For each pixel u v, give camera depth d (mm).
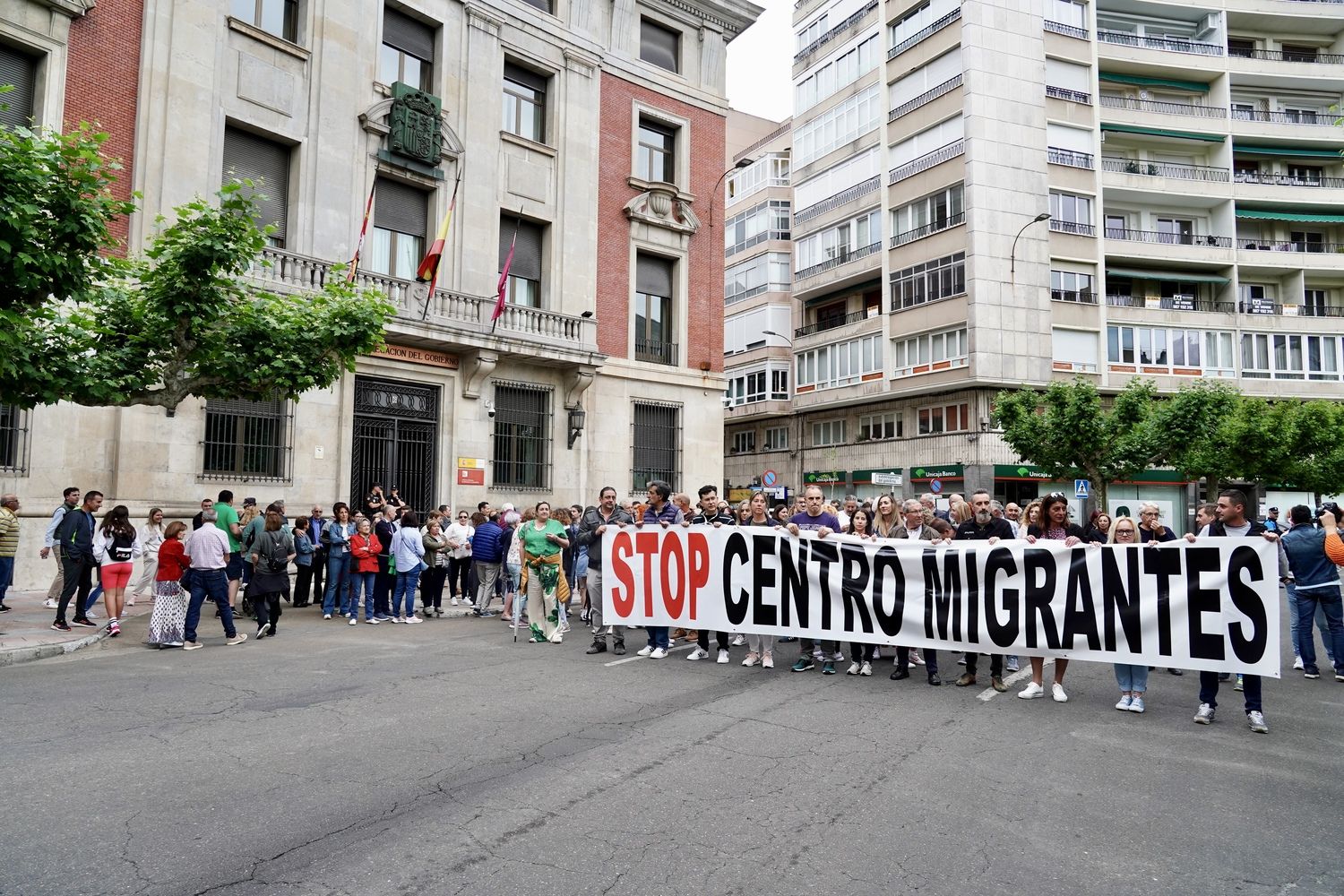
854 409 36938
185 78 15227
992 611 8141
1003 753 5945
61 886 3631
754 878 3830
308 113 17016
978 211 30922
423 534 13781
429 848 4098
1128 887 3840
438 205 19016
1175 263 35188
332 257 17203
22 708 6820
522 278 20812
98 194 9844
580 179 21578
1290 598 9758
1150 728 6809
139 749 5668
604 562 9883
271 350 11227
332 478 16875
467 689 7742
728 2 24703
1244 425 27375
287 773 5199
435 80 19172
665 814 4613
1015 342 31109
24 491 13242
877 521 10609
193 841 4137
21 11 13461
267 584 10922
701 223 24422
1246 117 36906
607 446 22016
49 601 12406
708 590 9445
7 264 8773
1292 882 3936
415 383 18469
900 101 34594
